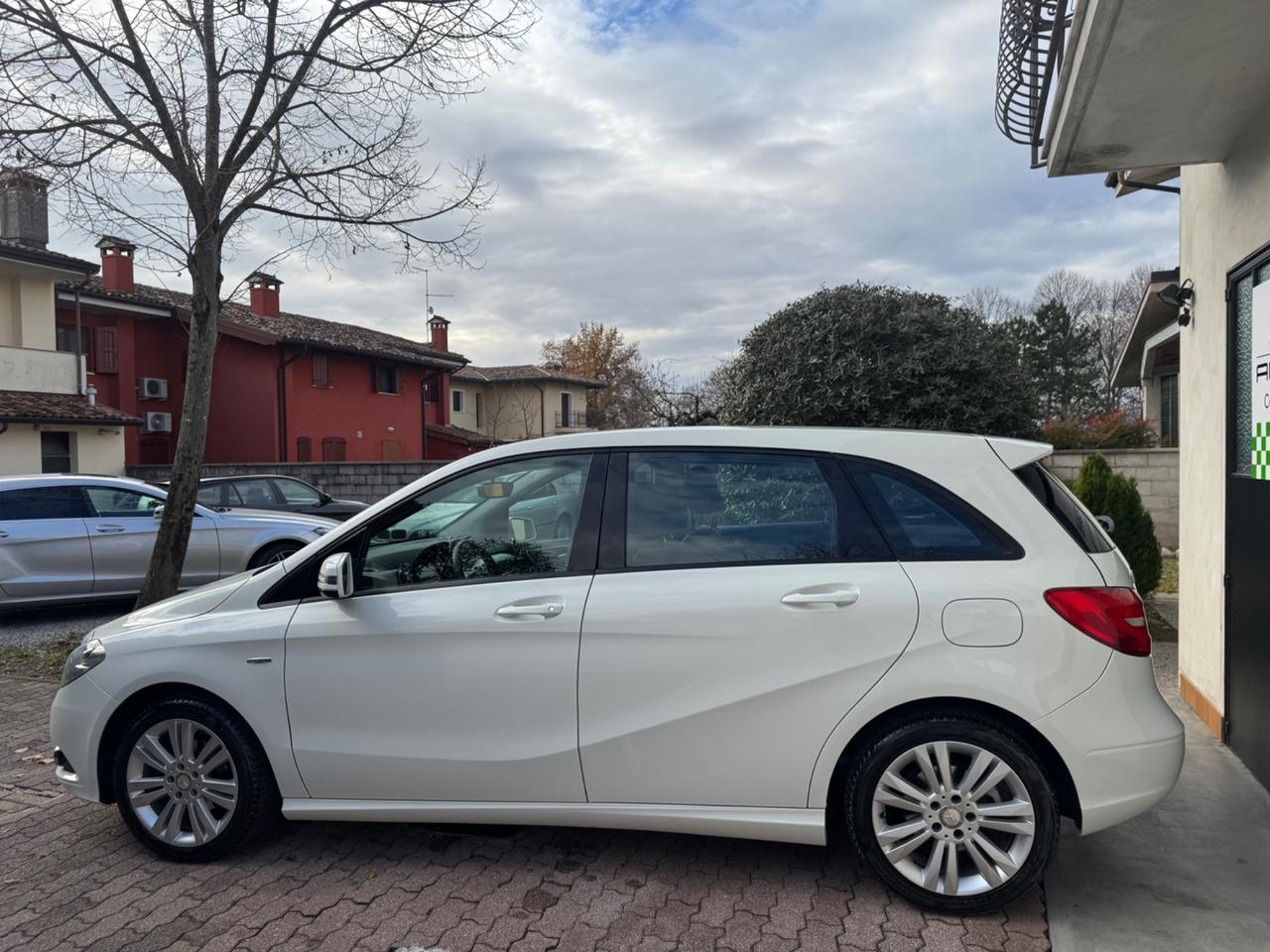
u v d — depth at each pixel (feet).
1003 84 15.03
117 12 21.85
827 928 9.34
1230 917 9.40
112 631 11.83
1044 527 9.64
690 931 9.32
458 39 23.49
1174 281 33.96
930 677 9.27
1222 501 14.89
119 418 67.77
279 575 11.28
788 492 10.25
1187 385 17.20
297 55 22.93
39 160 22.49
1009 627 9.20
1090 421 68.85
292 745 10.75
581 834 11.85
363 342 100.42
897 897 9.95
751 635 9.64
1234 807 12.18
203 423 24.03
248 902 10.13
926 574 9.51
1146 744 9.15
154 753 11.28
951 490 9.89
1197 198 16.51
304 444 91.09
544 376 148.56
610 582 10.15
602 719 9.98
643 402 114.21
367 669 10.55
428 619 10.41
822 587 9.61
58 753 11.83
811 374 22.45
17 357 64.39
